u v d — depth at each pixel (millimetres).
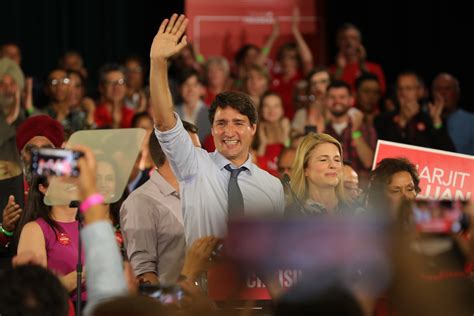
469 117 12664
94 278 4152
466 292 3963
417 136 12250
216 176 7113
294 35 15203
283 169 10586
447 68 15477
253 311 5273
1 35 15289
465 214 4234
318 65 15312
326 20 15336
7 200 8281
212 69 14336
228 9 15180
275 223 3877
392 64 15688
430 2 15523
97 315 3857
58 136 8680
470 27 15344
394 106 12969
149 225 7566
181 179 7066
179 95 13664
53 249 7160
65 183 6262
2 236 7750
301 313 3674
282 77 14922
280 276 3922
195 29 15156
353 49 14734
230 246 3936
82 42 15523
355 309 3672
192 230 7043
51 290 4117
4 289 4082
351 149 11930
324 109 12359
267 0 15203
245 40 15219
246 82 13734
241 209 7031
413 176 7453
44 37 15406
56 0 15438
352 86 14719
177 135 6902
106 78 13320
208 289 5719
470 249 4129
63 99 12602
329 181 7289
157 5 15594
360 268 3766
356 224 3822
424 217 4281
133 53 15594
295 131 12195
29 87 12641
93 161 4320
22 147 8562
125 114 13477
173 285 5387
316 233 3818
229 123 7180
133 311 3854
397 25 15648
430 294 3824
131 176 10445
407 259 3805
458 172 8359
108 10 15578
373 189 7395
